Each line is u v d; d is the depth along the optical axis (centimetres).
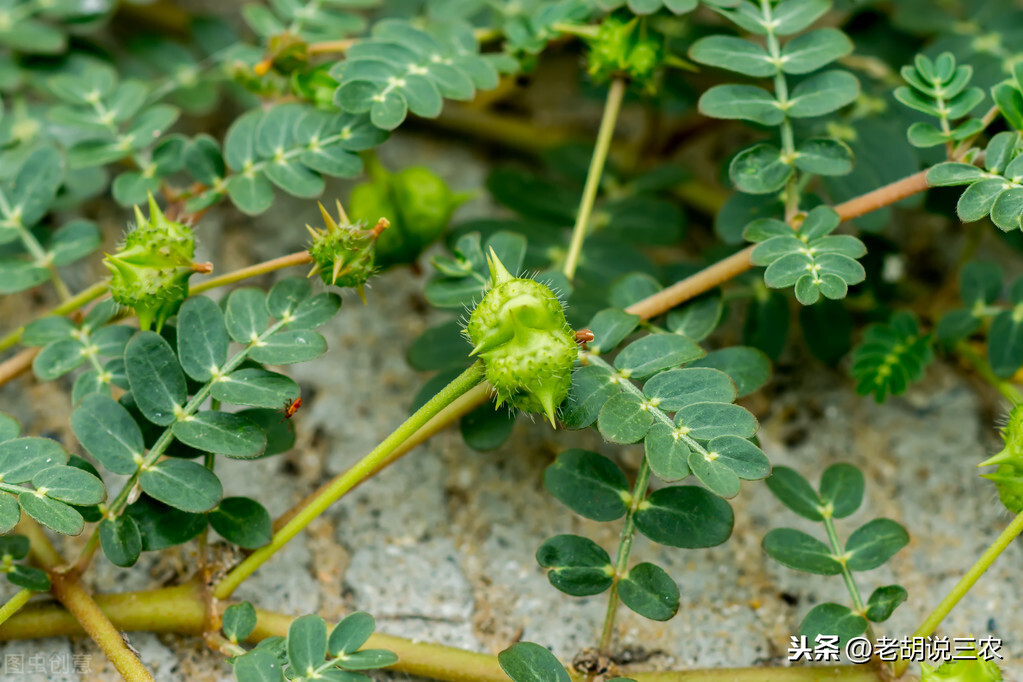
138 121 32
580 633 31
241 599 31
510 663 29
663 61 31
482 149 36
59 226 34
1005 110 30
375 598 31
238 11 37
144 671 29
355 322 33
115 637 29
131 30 36
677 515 29
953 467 32
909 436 32
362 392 33
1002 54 32
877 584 31
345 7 34
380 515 32
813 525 32
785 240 30
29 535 30
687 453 29
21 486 29
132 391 29
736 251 32
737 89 30
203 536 30
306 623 29
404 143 36
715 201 34
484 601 31
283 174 31
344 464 32
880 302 33
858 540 30
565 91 36
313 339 30
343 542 31
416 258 32
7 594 30
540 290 29
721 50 30
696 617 31
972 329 31
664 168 34
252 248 34
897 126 32
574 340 29
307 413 32
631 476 32
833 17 35
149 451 30
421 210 32
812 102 30
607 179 34
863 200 30
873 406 33
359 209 32
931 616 29
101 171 33
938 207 32
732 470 28
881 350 31
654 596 29
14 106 34
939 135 30
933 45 32
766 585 31
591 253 32
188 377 30
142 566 31
